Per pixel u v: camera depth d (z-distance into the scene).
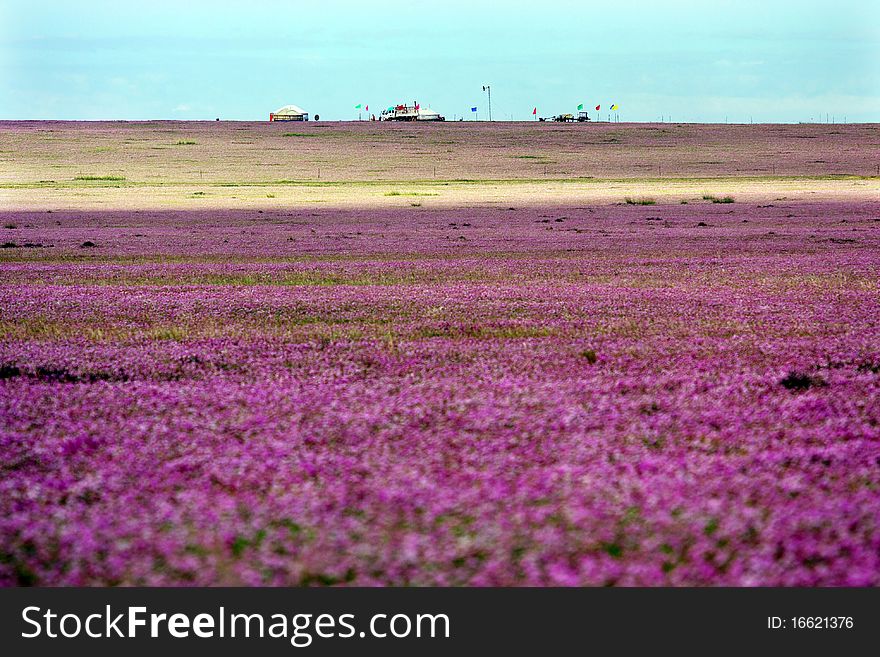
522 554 17.92
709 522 19.20
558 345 42.25
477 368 36.50
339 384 33.66
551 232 135.75
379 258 96.50
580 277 76.19
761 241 114.69
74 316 54.66
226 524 19.36
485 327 48.19
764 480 21.89
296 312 55.50
